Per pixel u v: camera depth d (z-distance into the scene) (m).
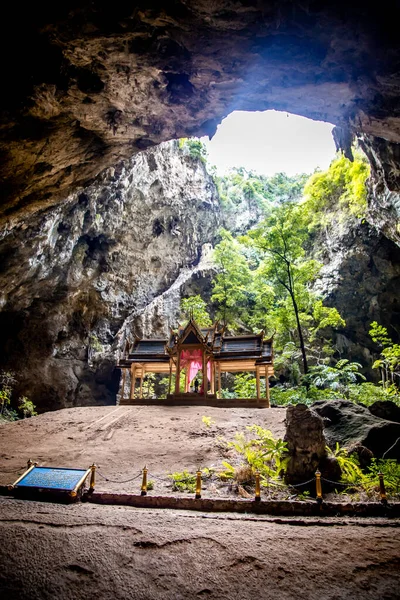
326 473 7.19
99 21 7.11
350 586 3.87
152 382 28.09
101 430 11.75
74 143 10.84
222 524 5.34
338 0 6.63
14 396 23.75
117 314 28.98
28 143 9.88
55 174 11.90
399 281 26.95
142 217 29.11
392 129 9.84
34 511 5.77
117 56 8.08
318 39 7.59
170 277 33.53
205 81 9.12
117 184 24.42
